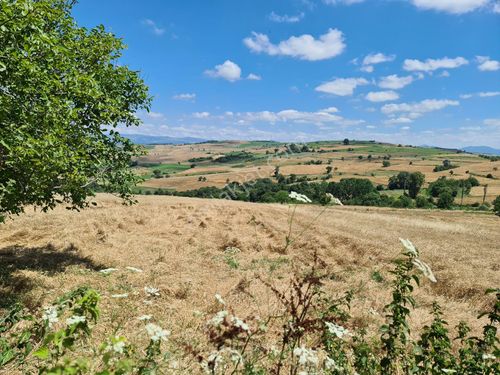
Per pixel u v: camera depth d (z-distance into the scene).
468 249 25.98
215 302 9.66
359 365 4.34
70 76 10.92
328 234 26.02
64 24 11.83
